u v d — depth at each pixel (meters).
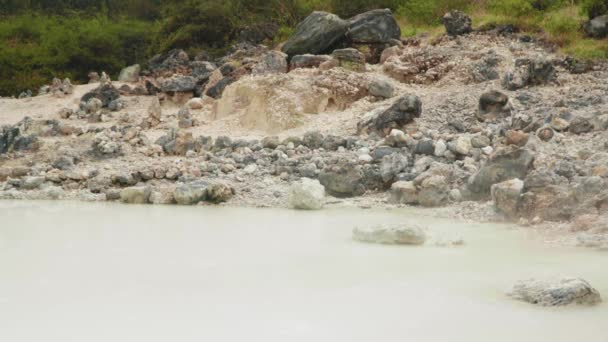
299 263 7.09
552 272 6.59
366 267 6.89
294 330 4.87
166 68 27.98
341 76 19.66
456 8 26.14
